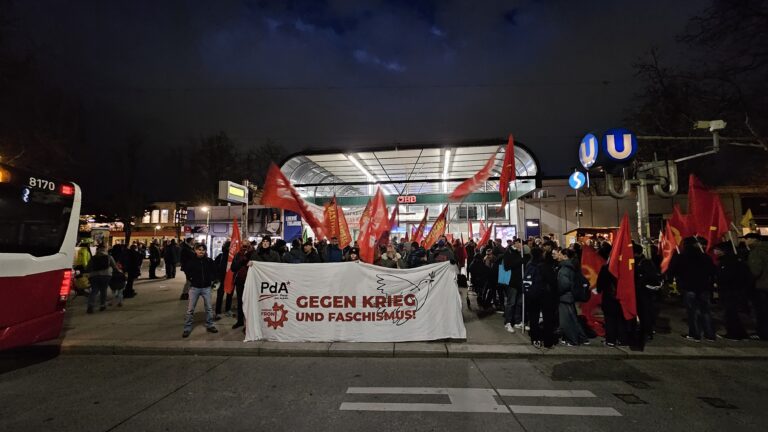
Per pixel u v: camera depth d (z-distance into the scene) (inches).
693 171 1056.2
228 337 297.0
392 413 173.5
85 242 488.4
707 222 352.2
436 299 289.9
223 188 600.1
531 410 176.7
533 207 1051.9
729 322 290.7
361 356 263.1
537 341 274.5
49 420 167.3
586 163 370.9
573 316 277.6
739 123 661.9
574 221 1037.8
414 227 1086.4
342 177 992.2
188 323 299.0
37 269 239.5
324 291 290.0
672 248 362.9
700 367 239.6
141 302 454.0
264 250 348.2
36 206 242.2
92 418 169.0
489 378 219.9
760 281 285.1
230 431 156.6
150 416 170.9
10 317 223.0
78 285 466.9
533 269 281.1
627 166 364.2
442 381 214.8
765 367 239.6
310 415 171.3
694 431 156.6
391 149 758.5
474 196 916.0
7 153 677.9
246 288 291.9
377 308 288.5
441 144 741.9
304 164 855.1
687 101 746.8
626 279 264.7
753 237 321.1
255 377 222.5
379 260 376.5
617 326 275.9
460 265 575.5
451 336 285.0
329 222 426.9
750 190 951.0
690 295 290.8
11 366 246.1
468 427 160.1
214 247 898.1
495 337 295.9
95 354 273.1
